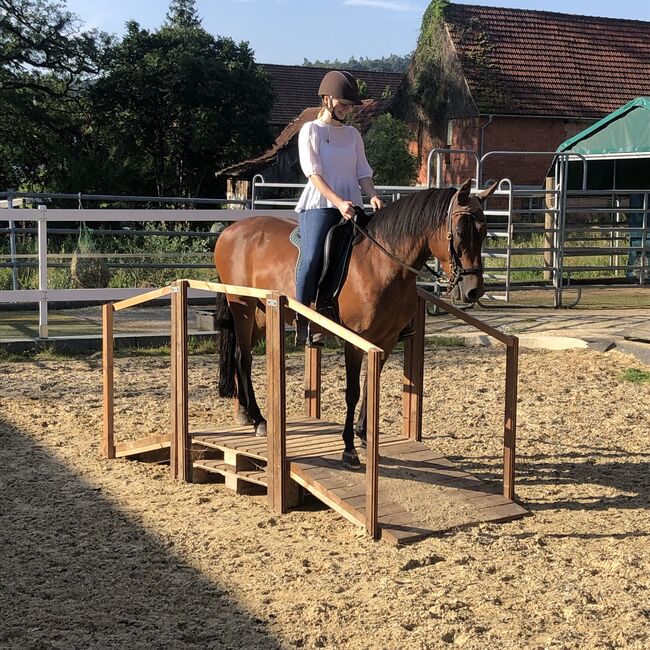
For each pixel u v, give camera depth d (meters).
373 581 4.60
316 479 5.62
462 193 5.42
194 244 17.22
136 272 15.67
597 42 35.00
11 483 6.27
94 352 11.25
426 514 5.46
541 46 34.03
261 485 6.24
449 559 4.90
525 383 9.79
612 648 3.88
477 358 11.18
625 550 5.06
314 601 4.36
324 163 6.01
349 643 3.94
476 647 3.88
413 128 34.94
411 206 5.68
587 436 7.70
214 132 35.31
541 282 17.98
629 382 9.86
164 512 5.74
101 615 4.23
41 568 4.79
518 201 30.58
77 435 7.57
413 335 6.47
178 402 6.39
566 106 32.38
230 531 5.39
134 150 36.50
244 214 12.45
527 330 12.66
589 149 18.69
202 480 6.47
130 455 7.00
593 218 25.91
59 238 24.02
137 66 35.62
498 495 5.88
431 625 4.08
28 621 4.16
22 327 12.84
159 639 3.99
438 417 8.32
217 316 6.97
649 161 19.70
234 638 4.00
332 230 5.92
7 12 35.41
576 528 5.45
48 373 9.96
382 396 9.16
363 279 5.77
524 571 4.75
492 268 15.49
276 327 5.58
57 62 36.53
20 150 36.53
